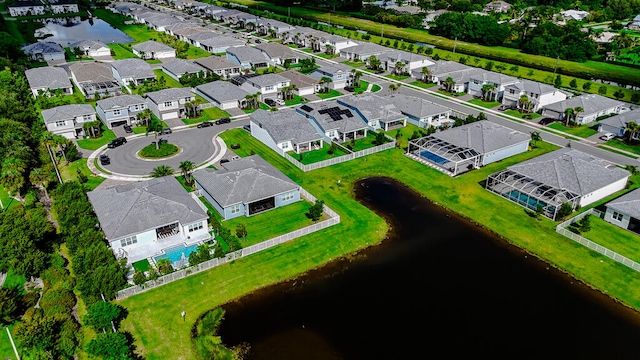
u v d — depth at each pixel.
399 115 116.31
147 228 69.88
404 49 190.62
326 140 107.50
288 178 84.88
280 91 137.75
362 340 56.06
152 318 58.19
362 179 92.81
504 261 69.81
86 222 69.69
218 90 130.25
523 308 61.12
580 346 55.38
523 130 115.00
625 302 61.94
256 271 66.81
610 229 76.44
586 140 109.00
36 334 50.66
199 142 106.62
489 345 55.50
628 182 89.94
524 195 83.50
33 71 142.38
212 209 81.44
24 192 85.00
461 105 132.88
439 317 59.62
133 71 148.12
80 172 88.44
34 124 108.56
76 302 59.78
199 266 66.06
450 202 84.94
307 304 61.47
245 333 56.78
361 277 66.44
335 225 77.62
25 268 61.59
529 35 194.50
